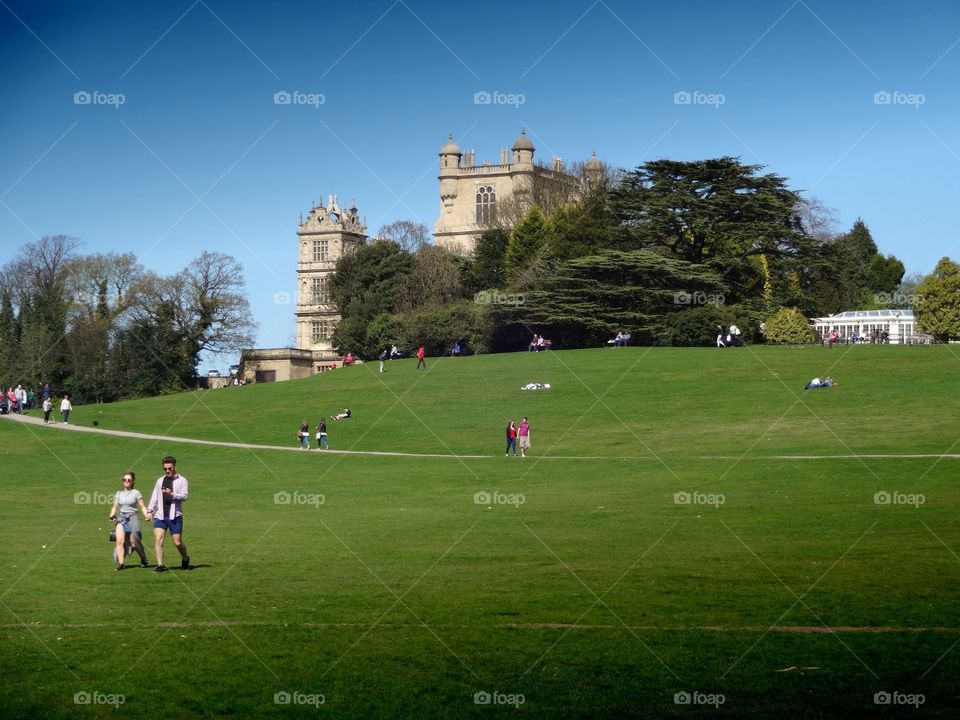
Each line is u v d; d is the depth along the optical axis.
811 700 15.49
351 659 17.55
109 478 50.81
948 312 103.19
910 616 19.53
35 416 82.31
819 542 27.50
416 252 144.25
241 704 15.64
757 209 101.81
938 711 15.03
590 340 102.88
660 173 105.44
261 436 67.75
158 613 20.34
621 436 58.41
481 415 68.06
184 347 120.75
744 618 19.66
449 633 18.92
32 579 23.58
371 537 30.38
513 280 115.56
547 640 18.47
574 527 31.64
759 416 60.19
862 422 56.03
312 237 196.62
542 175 170.88
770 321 96.50
